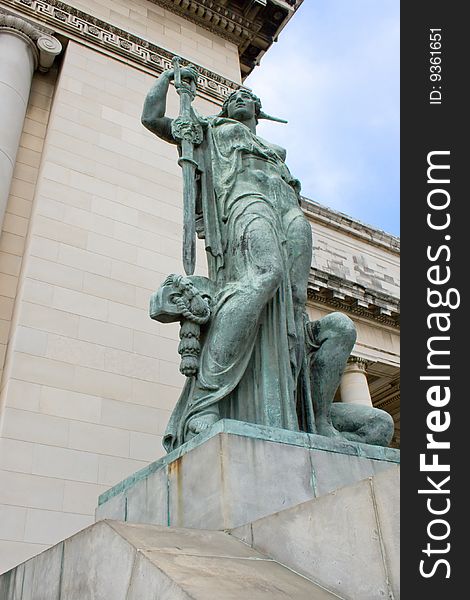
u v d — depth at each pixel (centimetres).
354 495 335
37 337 1155
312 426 592
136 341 1264
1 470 1000
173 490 479
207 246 635
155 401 1213
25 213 1362
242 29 2128
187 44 1947
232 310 562
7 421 1045
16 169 1407
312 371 633
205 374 552
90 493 1056
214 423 477
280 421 544
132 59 1720
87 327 1223
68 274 1260
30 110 1516
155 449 1161
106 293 1284
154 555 310
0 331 1192
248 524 392
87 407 1136
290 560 354
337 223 2461
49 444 1063
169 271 1397
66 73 1561
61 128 1455
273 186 673
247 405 564
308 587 321
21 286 1218
